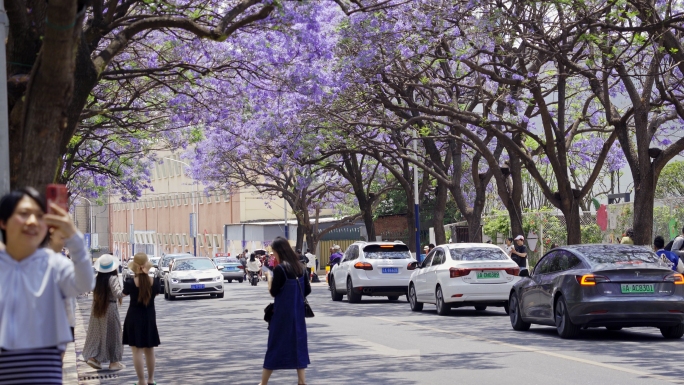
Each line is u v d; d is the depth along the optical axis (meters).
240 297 36.84
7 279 4.80
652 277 15.52
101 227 113.69
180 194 86.81
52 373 4.84
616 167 39.75
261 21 18.27
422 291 24.30
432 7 22.58
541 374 11.70
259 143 36.31
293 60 21.92
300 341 10.43
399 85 26.88
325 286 46.12
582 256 16.22
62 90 8.70
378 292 28.94
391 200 59.16
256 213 71.69
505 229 37.97
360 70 25.11
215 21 19.19
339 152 32.16
